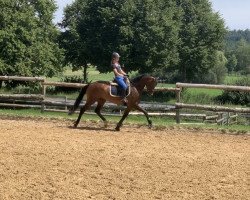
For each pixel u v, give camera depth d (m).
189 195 8.43
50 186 8.69
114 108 22.28
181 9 62.28
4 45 44.94
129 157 11.56
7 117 18.86
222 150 13.12
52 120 18.44
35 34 48.25
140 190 8.65
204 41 65.81
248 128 18.42
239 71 119.12
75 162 10.75
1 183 8.77
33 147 12.31
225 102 51.38
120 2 57.62
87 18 58.56
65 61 59.34
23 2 49.28
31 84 44.34
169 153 12.30
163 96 54.47
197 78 79.12
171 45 56.75
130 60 55.16
